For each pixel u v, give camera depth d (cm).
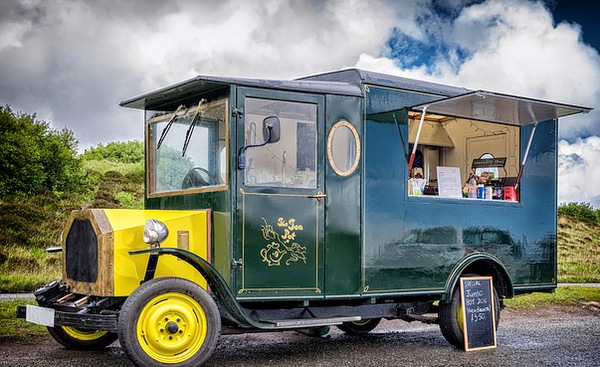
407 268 630
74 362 553
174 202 609
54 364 545
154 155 646
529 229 730
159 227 498
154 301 489
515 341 708
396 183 629
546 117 696
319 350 642
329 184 587
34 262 1031
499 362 593
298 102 579
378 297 615
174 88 571
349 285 593
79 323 499
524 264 722
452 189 696
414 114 722
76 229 548
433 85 673
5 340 642
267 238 554
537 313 935
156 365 482
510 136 744
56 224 1145
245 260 545
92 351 605
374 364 577
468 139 788
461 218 673
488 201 697
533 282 729
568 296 1066
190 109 598
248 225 547
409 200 636
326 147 588
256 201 552
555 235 754
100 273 508
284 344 673
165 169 630
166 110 634
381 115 624
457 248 668
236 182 543
